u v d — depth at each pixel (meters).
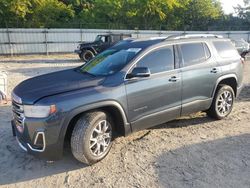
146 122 4.70
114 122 4.52
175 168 4.14
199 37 5.67
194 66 5.30
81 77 4.57
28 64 17.94
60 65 17.31
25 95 3.97
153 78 4.66
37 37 25.14
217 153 4.59
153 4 36.88
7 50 24.36
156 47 4.85
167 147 4.80
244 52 17.81
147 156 4.50
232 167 4.16
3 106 7.21
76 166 4.23
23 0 28.89
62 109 3.78
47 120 3.73
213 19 44.44
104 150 4.31
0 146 4.89
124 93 4.30
